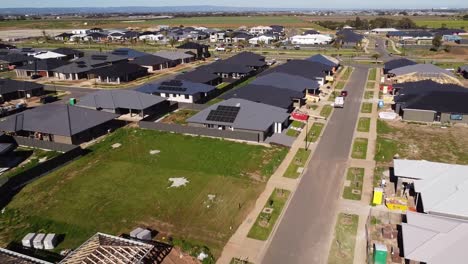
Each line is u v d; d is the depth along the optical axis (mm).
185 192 47594
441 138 65188
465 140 64125
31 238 37531
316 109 82438
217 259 35312
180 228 40250
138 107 76562
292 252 36125
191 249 36312
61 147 61156
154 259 35125
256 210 43250
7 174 53688
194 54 153625
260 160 56438
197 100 88375
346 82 109438
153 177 51812
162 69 135250
